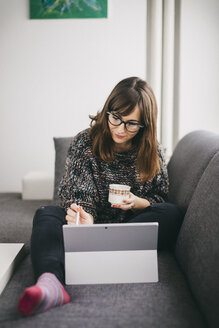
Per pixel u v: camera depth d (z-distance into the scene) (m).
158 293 0.98
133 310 0.87
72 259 1.05
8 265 1.09
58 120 2.46
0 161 2.53
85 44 2.38
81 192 1.33
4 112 2.47
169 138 2.39
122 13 2.34
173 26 2.30
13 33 2.38
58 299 0.88
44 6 2.33
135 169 1.43
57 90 2.43
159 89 2.35
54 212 1.24
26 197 2.15
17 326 0.79
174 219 1.30
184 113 2.41
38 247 1.05
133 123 1.29
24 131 2.49
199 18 2.32
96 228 1.02
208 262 0.93
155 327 0.80
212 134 1.60
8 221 1.64
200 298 0.90
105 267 1.05
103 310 0.87
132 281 1.05
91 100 2.43
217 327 0.77
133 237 1.04
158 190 1.49
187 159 1.58
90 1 2.32
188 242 1.12
